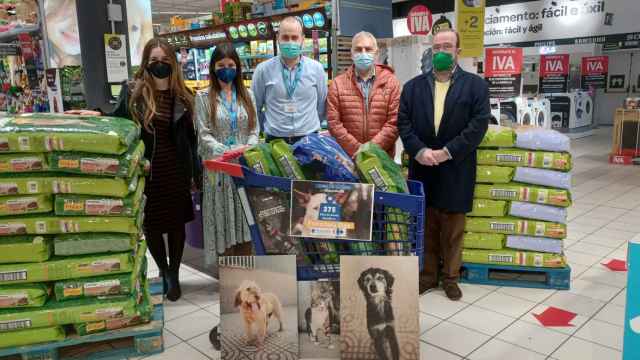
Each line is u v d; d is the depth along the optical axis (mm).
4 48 5598
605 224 4812
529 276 3447
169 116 3068
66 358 2408
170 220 3143
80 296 2303
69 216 2256
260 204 2004
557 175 3152
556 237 3209
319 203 1888
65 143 2166
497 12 14289
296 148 2002
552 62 11859
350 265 2006
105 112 4059
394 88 3340
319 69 3361
